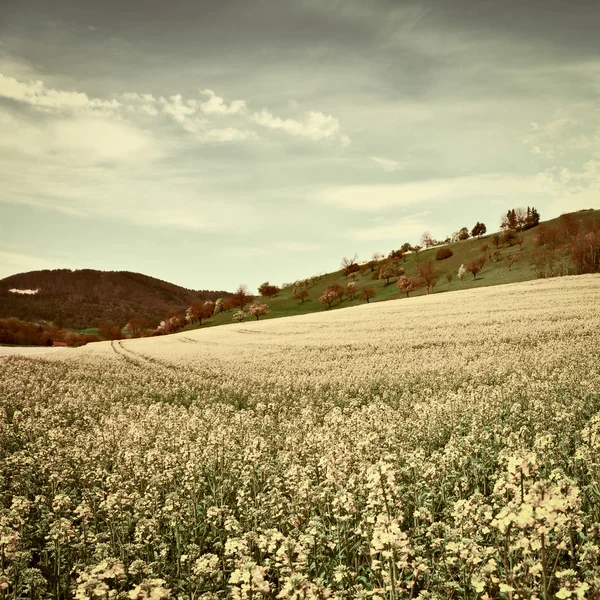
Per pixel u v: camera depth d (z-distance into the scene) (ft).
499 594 20.30
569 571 17.08
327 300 466.70
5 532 24.62
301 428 54.70
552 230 417.08
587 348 88.63
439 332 133.08
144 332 549.54
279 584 24.03
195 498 34.73
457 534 22.84
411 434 46.50
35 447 49.90
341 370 96.89
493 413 50.06
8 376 110.11
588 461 29.48
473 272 391.24
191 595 23.68
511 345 104.88
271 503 30.81
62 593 25.93
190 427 54.80
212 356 134.31
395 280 491.72
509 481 18.40
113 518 32.09
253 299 567.59
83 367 127.95
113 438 52.60
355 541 28.04
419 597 19.95
